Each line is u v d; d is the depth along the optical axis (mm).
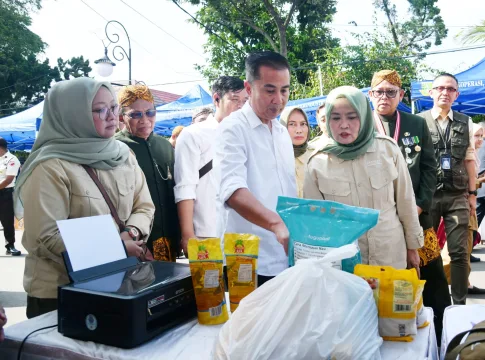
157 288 1520
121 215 2240
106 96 2209
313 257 1505
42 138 2172
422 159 2998
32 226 1958
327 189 2201
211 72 21938
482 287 4848
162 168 3133
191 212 3092
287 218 1558
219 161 2139
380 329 1467
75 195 2061
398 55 17594
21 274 6121
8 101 35250
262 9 20703
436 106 3971
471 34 14539
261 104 2158
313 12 21172
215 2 20297
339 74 16891
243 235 1674
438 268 2914
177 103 10836
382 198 2180
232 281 1667
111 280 1608
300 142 3365
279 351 1225
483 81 8000
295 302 1263
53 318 1742
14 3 34156
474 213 4227
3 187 7387
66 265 1611
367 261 2176
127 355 1402
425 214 2916
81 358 1451
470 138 3975
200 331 1577
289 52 20625
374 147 2205
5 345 1589
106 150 2221
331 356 1202
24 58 35188
